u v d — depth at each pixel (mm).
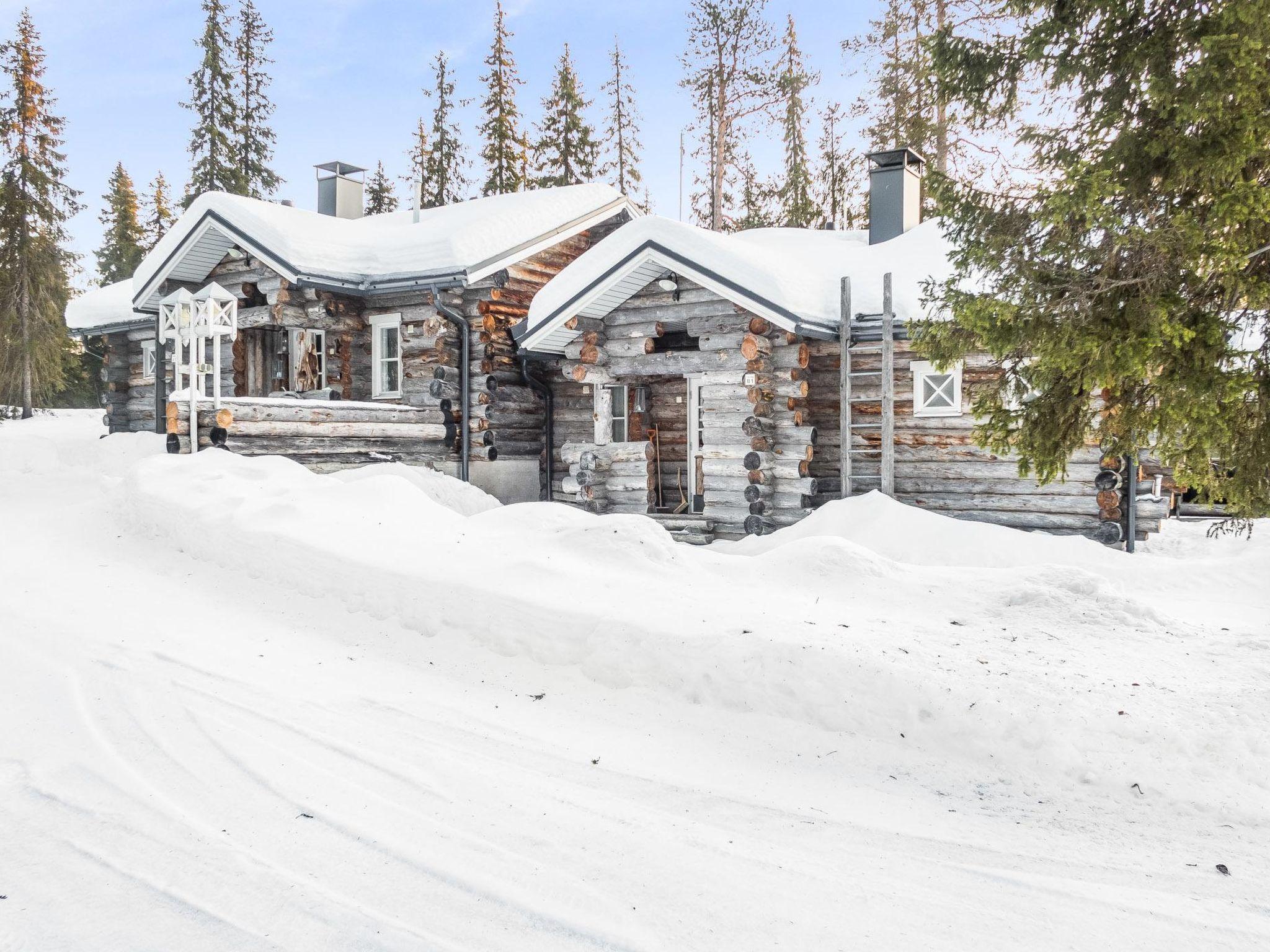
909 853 3922
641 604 6801
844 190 36531
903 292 12422
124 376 20172
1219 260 6270
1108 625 7137
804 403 12641
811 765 4926
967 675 5555
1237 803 4355
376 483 10000
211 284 12727
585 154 34938
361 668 6438
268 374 16953
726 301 12688
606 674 6105
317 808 4195
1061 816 4328
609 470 13961
